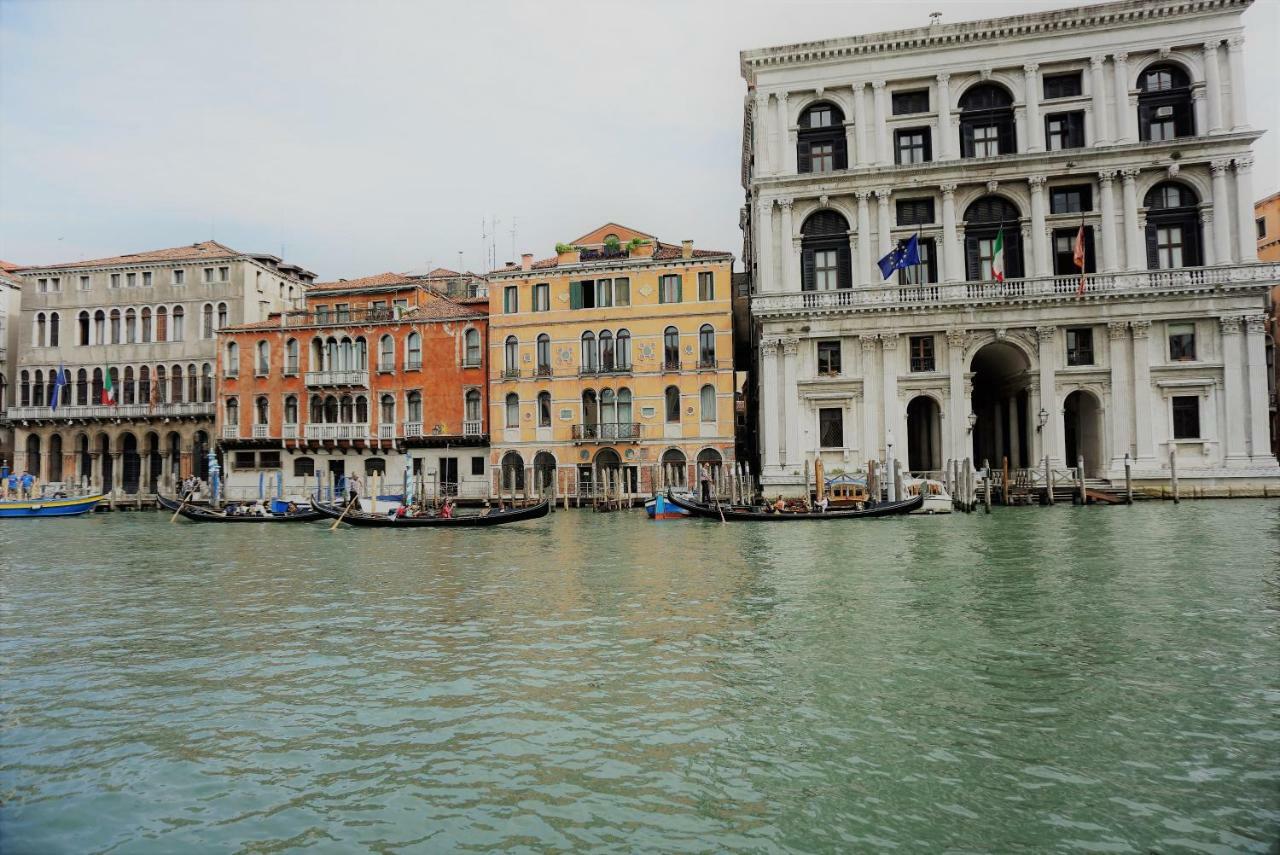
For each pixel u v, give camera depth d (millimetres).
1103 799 6176
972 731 7520
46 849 5742
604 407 40281
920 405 38875
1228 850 5441
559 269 40812
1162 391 32625
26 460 49094
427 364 43031
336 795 6473
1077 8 33531
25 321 49469
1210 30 32812
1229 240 32500
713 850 5539
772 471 35562
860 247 35531
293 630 12008
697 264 39219
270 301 50219
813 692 8648
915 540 21109
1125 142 33094
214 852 5648
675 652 10297
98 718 8305
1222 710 7938
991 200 35156
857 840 5645
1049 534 21453
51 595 15438
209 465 42438
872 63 35812
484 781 6660
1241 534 20484
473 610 13188
